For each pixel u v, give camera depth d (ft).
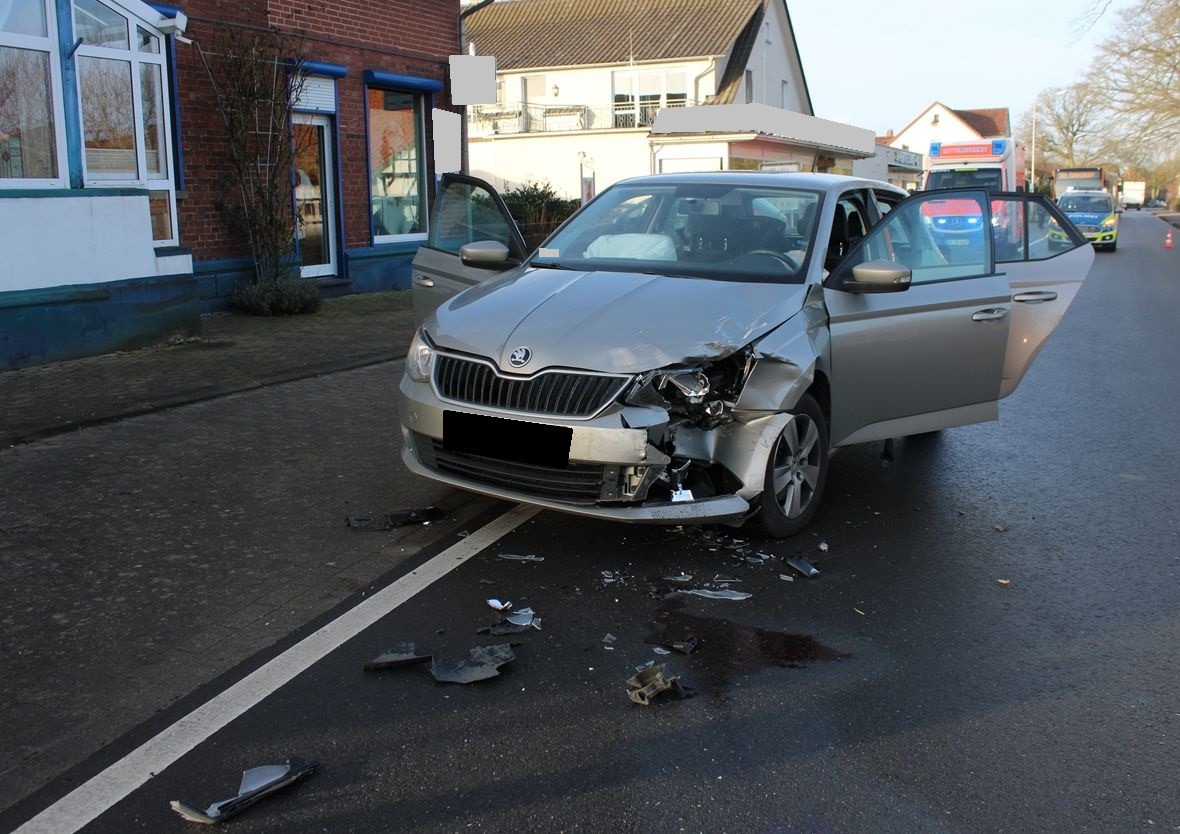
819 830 9.39
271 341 34.12
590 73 126.21
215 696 11.55
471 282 22.59
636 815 9.55
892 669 12.62
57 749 10.43
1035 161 287.48
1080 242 22.47
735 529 17.35
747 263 17.85
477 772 10.21
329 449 21.67
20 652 12.48
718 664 12.66
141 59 33.45
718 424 15.42
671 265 17.97
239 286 41.24
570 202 75.61
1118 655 13.12
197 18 38.63
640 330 15.02
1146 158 128.26
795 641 13.35
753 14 128.57
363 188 49.14
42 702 11.34
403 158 52.65
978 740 11.00
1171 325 47.75
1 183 28.58
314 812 9.51
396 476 19.94
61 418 22.94
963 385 20.22
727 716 11.40
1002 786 10.15
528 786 9.99
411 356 16.70
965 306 19.80
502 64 129.49
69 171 30.58
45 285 28.96
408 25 50.85
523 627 13.52
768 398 15.53
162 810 9.46
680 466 15.01
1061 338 43.29
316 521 17.38
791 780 10.17
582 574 15.40
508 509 18.24
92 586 14.47
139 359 30.22
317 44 45.11
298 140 45.34
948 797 9.95
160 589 14.44
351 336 35.60
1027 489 20.65
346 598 14.32
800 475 17.07
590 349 14.67
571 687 12.00
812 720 11.34
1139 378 33.68
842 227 19.89
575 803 9.72
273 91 40.98
